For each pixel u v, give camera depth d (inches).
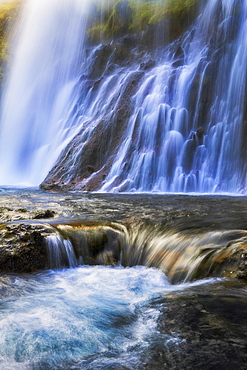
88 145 914.7
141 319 171.9
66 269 279.1
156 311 179.0
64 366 132.7
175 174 784.9
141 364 129.1
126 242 305.3
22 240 279.9
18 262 267.1
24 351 144.9
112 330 162.6
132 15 1355.8
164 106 863.1
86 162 884.6
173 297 197.2
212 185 754.2
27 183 1013.2
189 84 890.7
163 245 283.7
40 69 1419.8
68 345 149.0
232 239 266.5
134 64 1183.6
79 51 1402.6
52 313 185.0
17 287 231.9
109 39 1384.1
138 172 803.4
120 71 1177.4
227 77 853.8
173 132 829.8
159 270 264.4
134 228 323.0
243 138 764.0
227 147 777.6
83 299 206.4
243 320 159.9
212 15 1058.1
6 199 570.9
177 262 258.2
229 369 121.3
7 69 1493.6
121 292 218.4
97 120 980.6
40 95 1301.7
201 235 285.6
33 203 514.9
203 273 234.5
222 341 141.1
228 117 810.2
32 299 208.1
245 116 781.3
